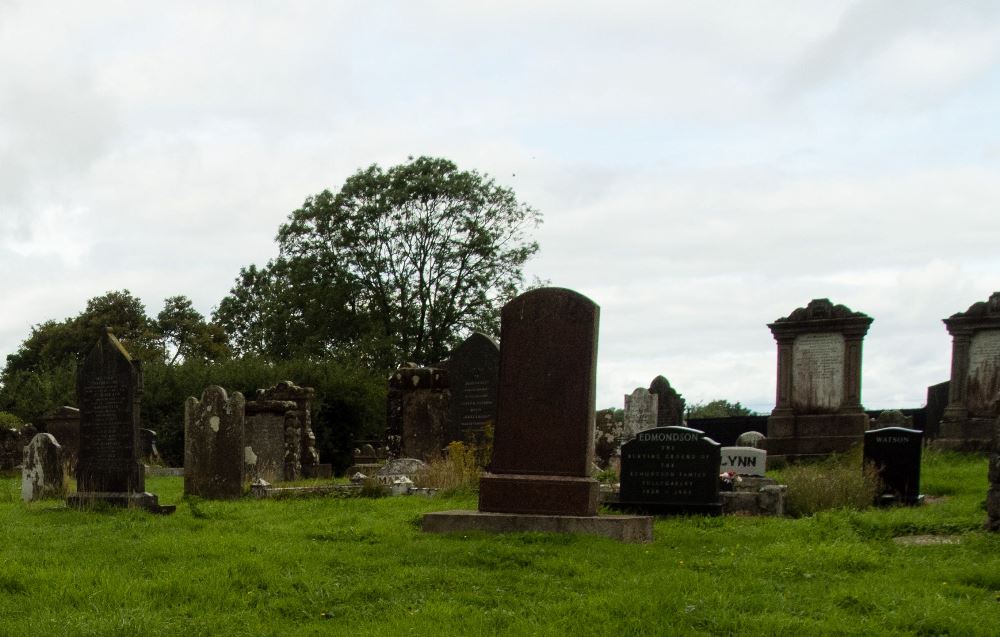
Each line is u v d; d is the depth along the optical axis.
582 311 12.40
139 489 16.34
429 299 53.50
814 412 26.58
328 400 39.66
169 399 38.78
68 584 9.29
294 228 53.59
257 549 11.13
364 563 10.14
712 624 7.74
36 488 19.42
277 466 28.28
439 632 7.57
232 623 8.02
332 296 52.28
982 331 26.30
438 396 24.84
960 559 10.68
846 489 16.36
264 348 58.22
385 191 51.94
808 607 8.38
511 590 8.99
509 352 12.62
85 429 16.78
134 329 69.50
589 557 10.29
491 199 52.94
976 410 26.14
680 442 15.10
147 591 9.06
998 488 12.77
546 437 12.34
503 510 12.29
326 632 7.69
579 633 7.53
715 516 14.66
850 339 26.20
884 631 7.60
